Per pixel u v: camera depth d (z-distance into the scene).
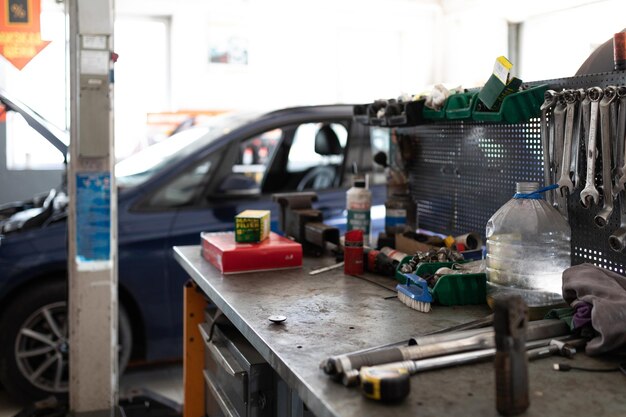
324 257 2.28
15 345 2.97
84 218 2.52
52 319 3.01
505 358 1.01
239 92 5.90
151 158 3.59
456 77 6.04
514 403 1.01
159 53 5.73
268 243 2.14
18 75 2.93
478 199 2.15
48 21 3.32
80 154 2.46
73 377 2.58
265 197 3.45
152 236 3.20
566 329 1.39
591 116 1.53
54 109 2.93
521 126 1.92
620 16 4.44
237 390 1.72
